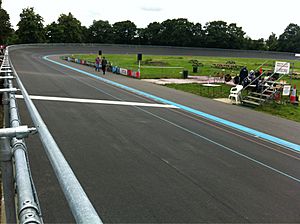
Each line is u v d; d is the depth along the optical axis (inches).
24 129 79.6
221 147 383.6
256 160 345.1
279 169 322.0
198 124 499.8
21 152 75.1
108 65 1400.1
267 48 4958.2
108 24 5206.7
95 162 296.5
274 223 211.8
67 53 3046.3
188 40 4938.5
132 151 338.3
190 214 213.6
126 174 273.7
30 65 1424.7
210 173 293.4
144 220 201.3
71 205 44.4
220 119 552.4
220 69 1894.7
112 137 384.8
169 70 1663.4
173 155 337.1
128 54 3361.2
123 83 975.6
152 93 804.0
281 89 742.5
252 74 945.5
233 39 4867.1
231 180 280.5
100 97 677.3
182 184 262.2
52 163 59.9
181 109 617.6
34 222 44.5
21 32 4261.8
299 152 392.8
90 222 39.1
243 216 217.3
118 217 202.5
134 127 443.5
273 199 248.8
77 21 4891.7
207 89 940.0
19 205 51.2
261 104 700.7
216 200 238.2
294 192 266.1
